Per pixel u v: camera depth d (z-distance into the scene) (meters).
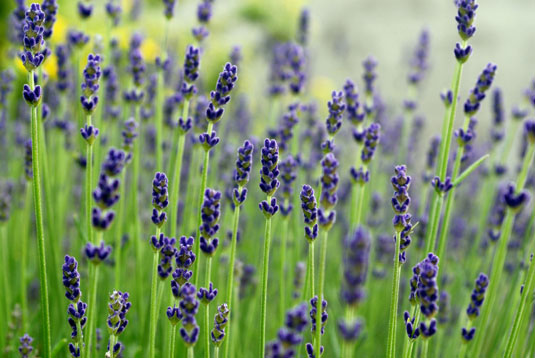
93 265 1.49
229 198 1.71
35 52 1.53
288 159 1.64
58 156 1.77
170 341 1.52
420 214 1.79
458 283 1.88
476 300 1.53
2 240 1.70
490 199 1.82
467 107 1.61
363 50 4.79
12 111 2.42
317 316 1.49
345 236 1.87
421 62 1.94
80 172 2.05
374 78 1.77
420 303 1.50
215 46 3.72
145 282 1.78
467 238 2.10
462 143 1.61
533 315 1.68
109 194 1.46
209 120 1.56
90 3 1.72
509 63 4.70
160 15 3.59
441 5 5.30
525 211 1.80
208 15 1.76
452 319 1.83
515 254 1.80
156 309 1.55
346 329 1.41
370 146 1.62
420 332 1.49
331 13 5.18
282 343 1.40
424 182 1.79
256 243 1.89
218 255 1.72
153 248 1.53
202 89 2.07
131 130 1.66
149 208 1.87
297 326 1.40
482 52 4.80
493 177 1.82
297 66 1.75
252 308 1.74
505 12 5.23
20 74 2.70
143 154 1.89
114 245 1.74
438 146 1.78
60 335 1.68
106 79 1.75
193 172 1.72
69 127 1.83
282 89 1.85
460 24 1.59
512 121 1.81
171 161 1.76
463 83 4.48
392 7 5.25
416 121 2.27
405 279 1.84
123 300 1.51
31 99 1.54
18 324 1.69
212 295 1.51
